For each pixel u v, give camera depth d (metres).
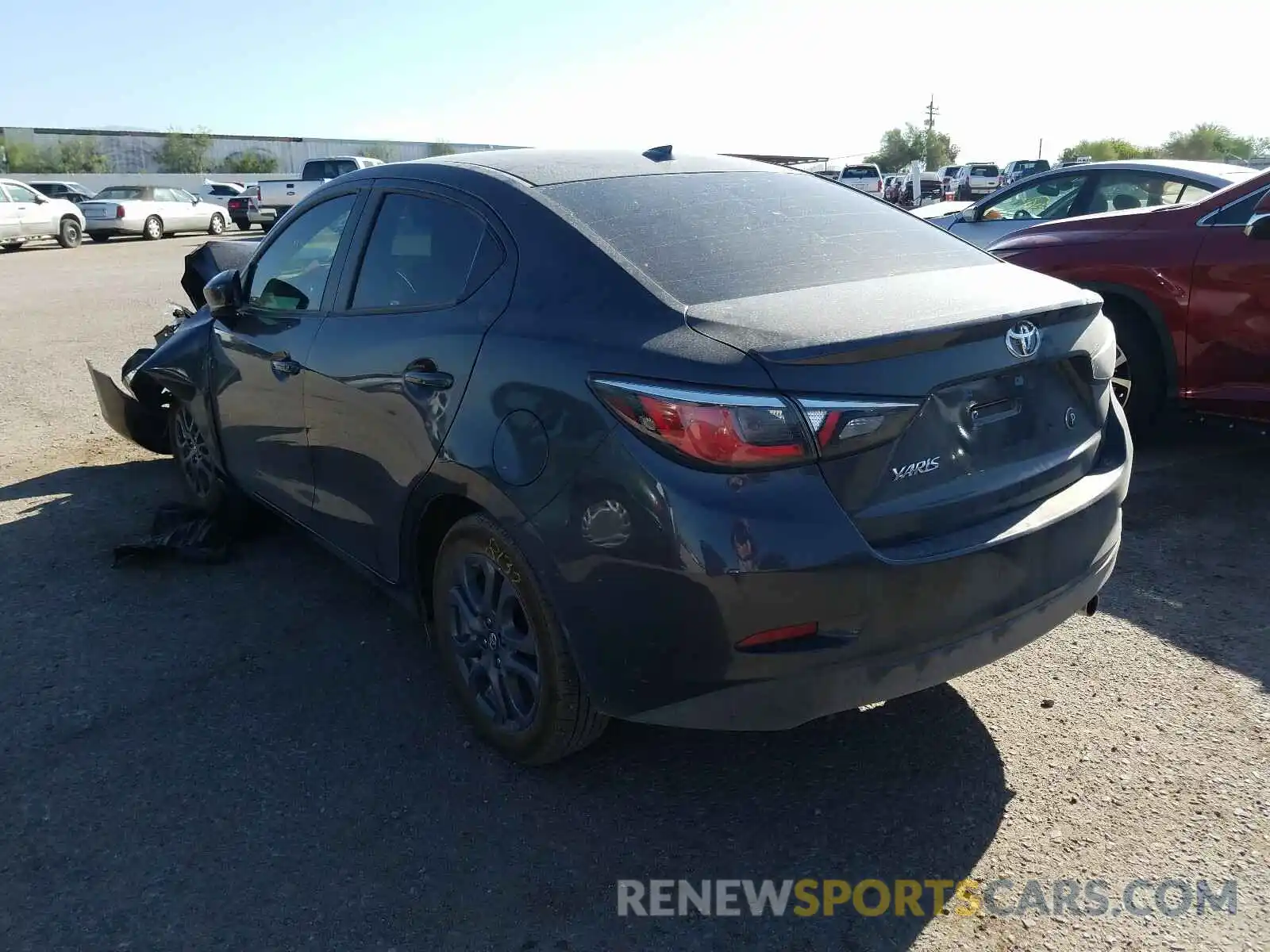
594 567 2.50
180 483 5.63
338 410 3.42
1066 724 3.19
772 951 2.36
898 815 2.80
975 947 2.36
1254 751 3.02
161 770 3.04
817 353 2.33
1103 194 8.14
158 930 2.42
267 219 30.75
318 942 2.39
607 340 2.55
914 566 2.41
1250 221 5.00
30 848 2.70
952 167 41.84
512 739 2.96
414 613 3.42
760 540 2.30
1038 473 2.76
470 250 3.09
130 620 3.99
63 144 68.69
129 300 13.72
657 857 2.66
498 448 2.71
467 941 2.39
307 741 3.18
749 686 2.40
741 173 3.56
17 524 5.02
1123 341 5.55
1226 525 4.71
